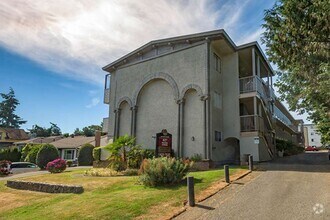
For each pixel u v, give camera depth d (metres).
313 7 7.07
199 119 17.98
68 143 44.84
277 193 8.74
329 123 14.91
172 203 8.28
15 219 8.70
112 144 17.33
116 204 8.48
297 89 15.59
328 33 7.34
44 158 29.98
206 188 9.82
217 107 19.72
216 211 7.41
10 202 11.69
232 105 20.28
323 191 8.64
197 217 7.07
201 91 18.12
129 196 9.34
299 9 7.41
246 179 11.23
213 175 12.09
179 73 19.50
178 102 19.05
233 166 16.53
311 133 71.56
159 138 17.62
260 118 20.30
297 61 8.98
